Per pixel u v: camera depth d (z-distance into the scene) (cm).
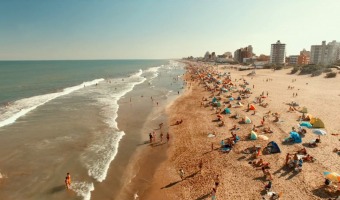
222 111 3959
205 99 5041
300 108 4059
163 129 3338
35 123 3450
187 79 9588
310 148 2486
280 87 6494
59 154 2470
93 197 1830
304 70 9394
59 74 12588
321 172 2059
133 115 4022
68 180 1928
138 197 1858
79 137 2942
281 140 2730
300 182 1942
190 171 2220
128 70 16825
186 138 2975
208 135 3002
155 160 2452
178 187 1988
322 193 1802
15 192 1839
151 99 5406
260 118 3569
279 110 3966
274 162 2262
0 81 8838
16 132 3062
